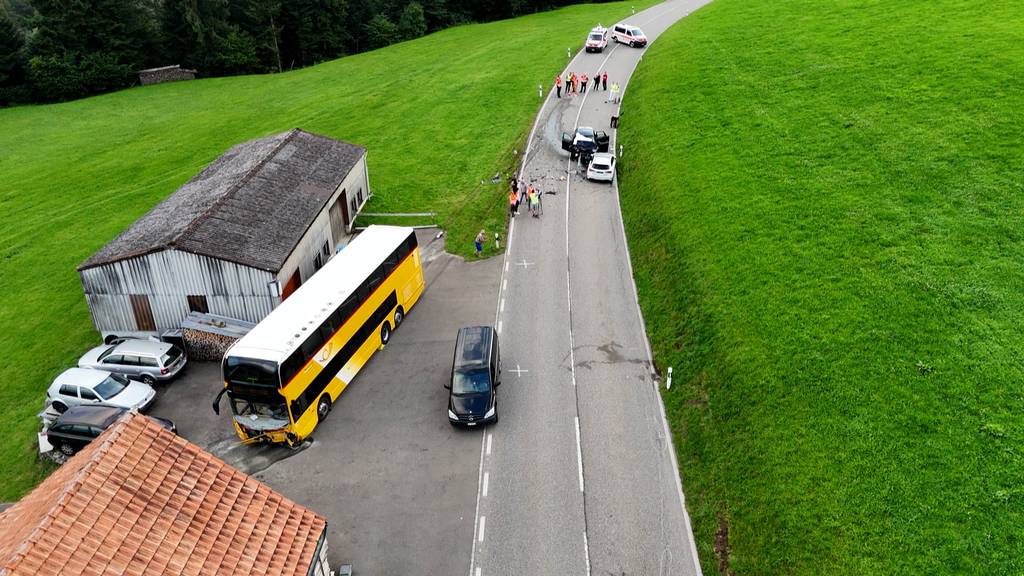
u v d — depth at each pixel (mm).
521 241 42312
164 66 98938
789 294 31016
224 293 33438
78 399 30703
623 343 32938
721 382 27984
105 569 15148
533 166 51625
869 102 47594
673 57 64312
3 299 42844
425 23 111062
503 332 34125
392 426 28812
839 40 60062
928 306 28688
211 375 33062
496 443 27484
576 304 36000
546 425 28203
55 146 70938
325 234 40938
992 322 27328
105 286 33719
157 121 76250
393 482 25953
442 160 55062
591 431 27797
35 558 14484
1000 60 48531
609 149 53312
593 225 43562
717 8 79750
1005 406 23781
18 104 91500
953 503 21031
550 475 25812
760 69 57469
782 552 21172
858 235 34094
